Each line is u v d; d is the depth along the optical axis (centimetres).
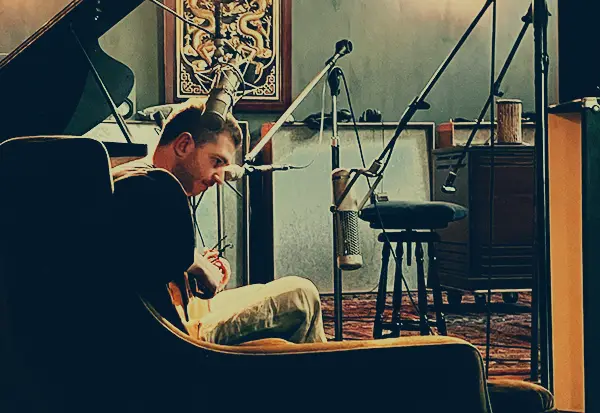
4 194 165
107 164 165
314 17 770
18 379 168
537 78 251
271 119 764
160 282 168
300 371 168
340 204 319
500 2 795
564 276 303
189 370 166
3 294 166
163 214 165
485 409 175
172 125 222
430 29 788
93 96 286
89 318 164
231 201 646
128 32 741
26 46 257
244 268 647
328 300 696
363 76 779
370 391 170
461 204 634
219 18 253
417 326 471
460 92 793
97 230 163
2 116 278
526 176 625
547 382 244
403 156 710
